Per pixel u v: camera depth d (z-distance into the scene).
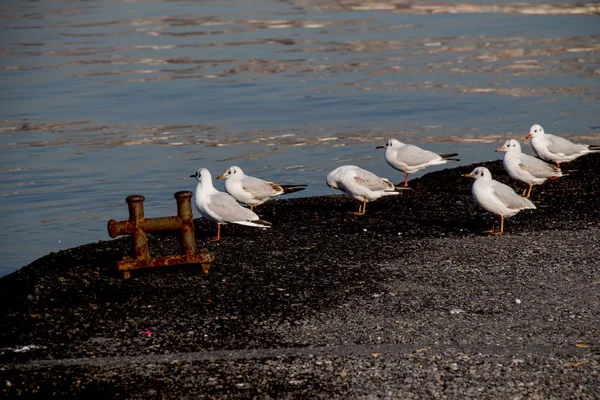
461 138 26.91
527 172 18.09
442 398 8.52
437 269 12.88
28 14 68.50
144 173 22.92
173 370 9.33
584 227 15.28
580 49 46.22
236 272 12.85
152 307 11.34
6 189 21.34
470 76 38.53
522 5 70.94
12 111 32.22
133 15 67.62
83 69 42.38
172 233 15.59
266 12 69.12
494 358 9.43
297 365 9.38
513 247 13.98
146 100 34.44
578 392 8.57
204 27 59.38
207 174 14.70
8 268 15.39
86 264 13.59
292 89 36.25
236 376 9.14
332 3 75.94
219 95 35.25
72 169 23.41
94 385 9.00
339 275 12.67
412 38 52.47
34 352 9.89
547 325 10.39
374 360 9.46
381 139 26.89
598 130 27.36
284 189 17.50
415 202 18.12
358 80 38.16
